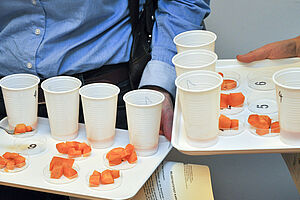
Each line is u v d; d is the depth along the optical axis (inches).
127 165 33.2
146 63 40.7
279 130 30.8
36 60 40.1
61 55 39.4
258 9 56.1
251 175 59.7
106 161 33.9
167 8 42.0
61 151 35.1
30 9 38.7
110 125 35.1
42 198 48.3
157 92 33.4
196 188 33.8
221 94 35.4
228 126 31.5
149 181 33.7
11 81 38.2
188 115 28.8
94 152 35.2
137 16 41.3
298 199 57.5
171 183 33.7
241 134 31.6
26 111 37.4
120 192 30.3
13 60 40.6
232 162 59.8
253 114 33.3
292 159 40.1
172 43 40.8
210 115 28.6
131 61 40.8
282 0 55.1
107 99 33.3
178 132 32.7
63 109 35.5
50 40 39.5
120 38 41.4
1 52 41.2
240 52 59.1
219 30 58.4
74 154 34.2
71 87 37.1
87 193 30.3
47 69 40.0
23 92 36.4
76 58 40.6
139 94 34.0
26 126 37.9
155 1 43.2
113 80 42.1
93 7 38.5
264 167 59.3
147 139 33.5
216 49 59.5
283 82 28.8
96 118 34.1
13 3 38.4
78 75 41.3
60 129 36.6
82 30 40.1
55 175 32.1
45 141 37.1
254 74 39.6
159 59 39.7
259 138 30.8
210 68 31.1
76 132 37.7
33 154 35.4
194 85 29.8
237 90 38.1
